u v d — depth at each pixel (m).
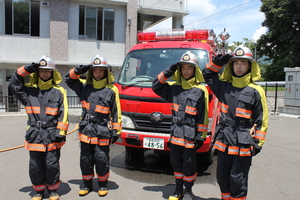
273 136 8.20
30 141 3.21
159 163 5.16
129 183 4.09
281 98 18.50
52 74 3.41
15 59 13.53
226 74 2.99
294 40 23.03
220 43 6.63
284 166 5.19
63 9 13.84
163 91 3.54
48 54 13.95
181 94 3.35
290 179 4.47
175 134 3.32
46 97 3.30
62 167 4.76
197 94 3.27
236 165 2.85
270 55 29.25
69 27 14.28
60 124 3.30
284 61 26.58
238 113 2.82
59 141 3.30
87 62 14.72
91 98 3.51
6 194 3.56
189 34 5.23
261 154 6.06
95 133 3.44
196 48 4.74
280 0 23.75
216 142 3.01
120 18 15.13
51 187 3.34
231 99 2.90
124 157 5.56
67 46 14.13
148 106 4.21
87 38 14.69
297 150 6.47
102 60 3.46
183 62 3.21
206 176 4.51
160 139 4.13
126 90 4.46
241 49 2.80
